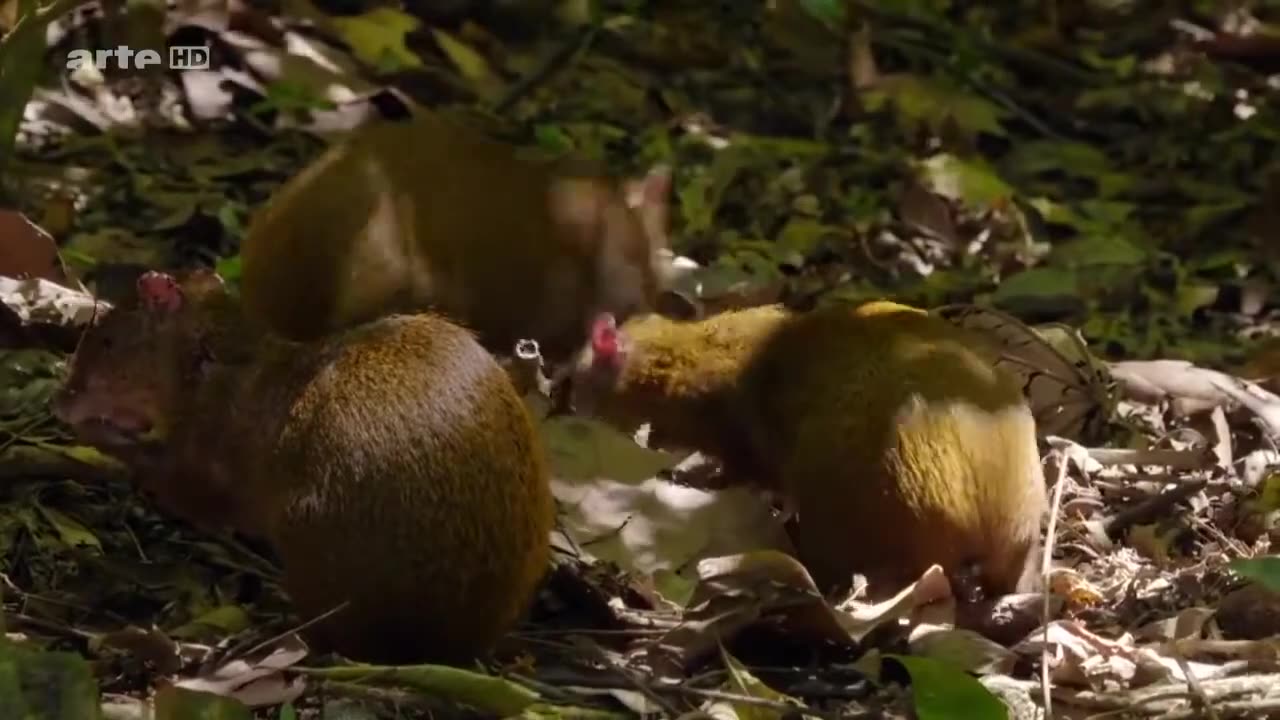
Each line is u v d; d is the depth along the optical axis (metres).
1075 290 10.18
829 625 5.97
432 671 5.29
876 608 6.15
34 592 6.14
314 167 8.86
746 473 7.39
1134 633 6.45
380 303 8.49
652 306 8.95
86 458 6.74
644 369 7.33
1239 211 11.98
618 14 14.01
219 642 5.80
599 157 11.41
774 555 5.91
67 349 7.68
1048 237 11.19
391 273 8.52
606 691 5.66
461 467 5.48
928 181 11.36
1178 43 15.53
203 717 4.88
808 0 6.61
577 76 12.70
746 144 11.90
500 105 11.91
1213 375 8.82
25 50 7.55
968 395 6.47
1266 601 6.48
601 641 6.12
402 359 5.63
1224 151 13.17
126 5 10.76
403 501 5.45
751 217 10.99
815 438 6.55
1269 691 5.70
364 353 5.69
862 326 6.91
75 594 6.14
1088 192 12.31
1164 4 16.22
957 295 10.08
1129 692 5.77
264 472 5.81
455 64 12.28
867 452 6.39
